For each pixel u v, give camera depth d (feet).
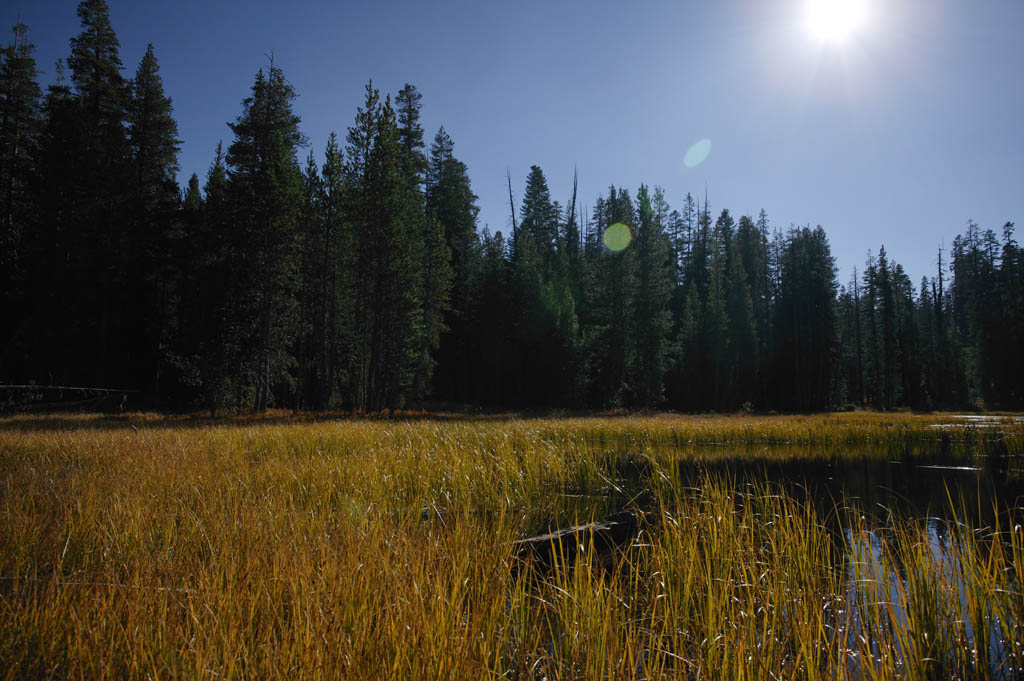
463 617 9.66
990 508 25.31
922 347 197.26
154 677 7.17
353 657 7.64
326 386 104.83
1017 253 169.17
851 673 9.34
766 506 20.24
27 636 8.46
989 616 11.28
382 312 105.09
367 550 11.92
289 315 99.71
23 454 29.78
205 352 93.91
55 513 15.75
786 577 12.96
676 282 192.44
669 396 160.66
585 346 144.36
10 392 83.41
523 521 19.62
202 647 7.76
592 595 11.12
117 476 21.68
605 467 31.71
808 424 71.61
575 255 184.24
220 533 13.50
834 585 13.29
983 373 168.14
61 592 9.58
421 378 124.16
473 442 36.22
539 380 141.49
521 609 10.93
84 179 96.02
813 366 176.35
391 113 104.37
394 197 103.24
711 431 62.03
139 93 111.14
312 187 108.78
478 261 160.25
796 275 181.78
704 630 10.58
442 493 22.56
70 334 94.89
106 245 97.45
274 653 7.61
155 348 109.91
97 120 100.63
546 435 50.90
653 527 18.35
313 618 8.62
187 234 110.42
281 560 11.00
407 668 7.57
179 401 104.53
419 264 111.86
